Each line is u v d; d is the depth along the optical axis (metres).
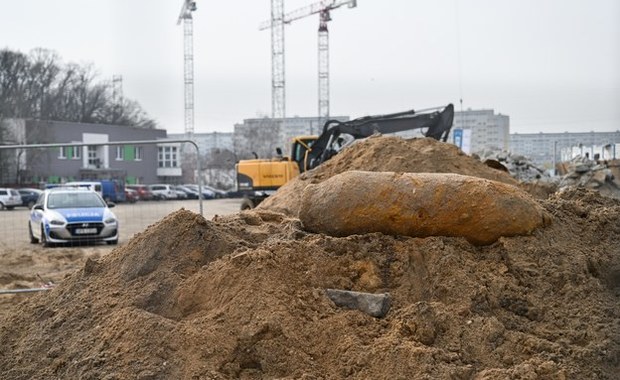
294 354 4.58
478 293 4.98
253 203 21.20
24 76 70.38
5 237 19.61
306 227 6.12
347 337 4.69
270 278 5.07
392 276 5.32
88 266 6.04
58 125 56.31
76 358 4.93
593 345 4.55
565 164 25.22
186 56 93.06
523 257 5.37
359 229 5.81
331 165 11.33
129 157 38.22
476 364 4.47
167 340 4.74
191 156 70.00
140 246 5.88
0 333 5.68
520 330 4.81
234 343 4.68
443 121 19.28
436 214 5.57
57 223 15.96
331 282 5.26
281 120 82.69
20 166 46.22
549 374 4.25
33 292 8.85
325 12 86.31
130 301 5.34
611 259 5.61
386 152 10.66
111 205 17.31
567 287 5.09
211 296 5.14
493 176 10.76
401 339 4.59
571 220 6.14
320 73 87.19
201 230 5.86
